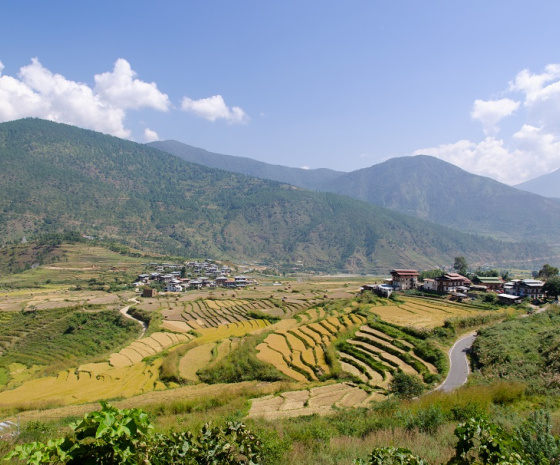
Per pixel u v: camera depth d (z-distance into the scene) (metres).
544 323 68.88
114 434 5.35
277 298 140.62
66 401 52.41
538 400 23.59
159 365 71.62
